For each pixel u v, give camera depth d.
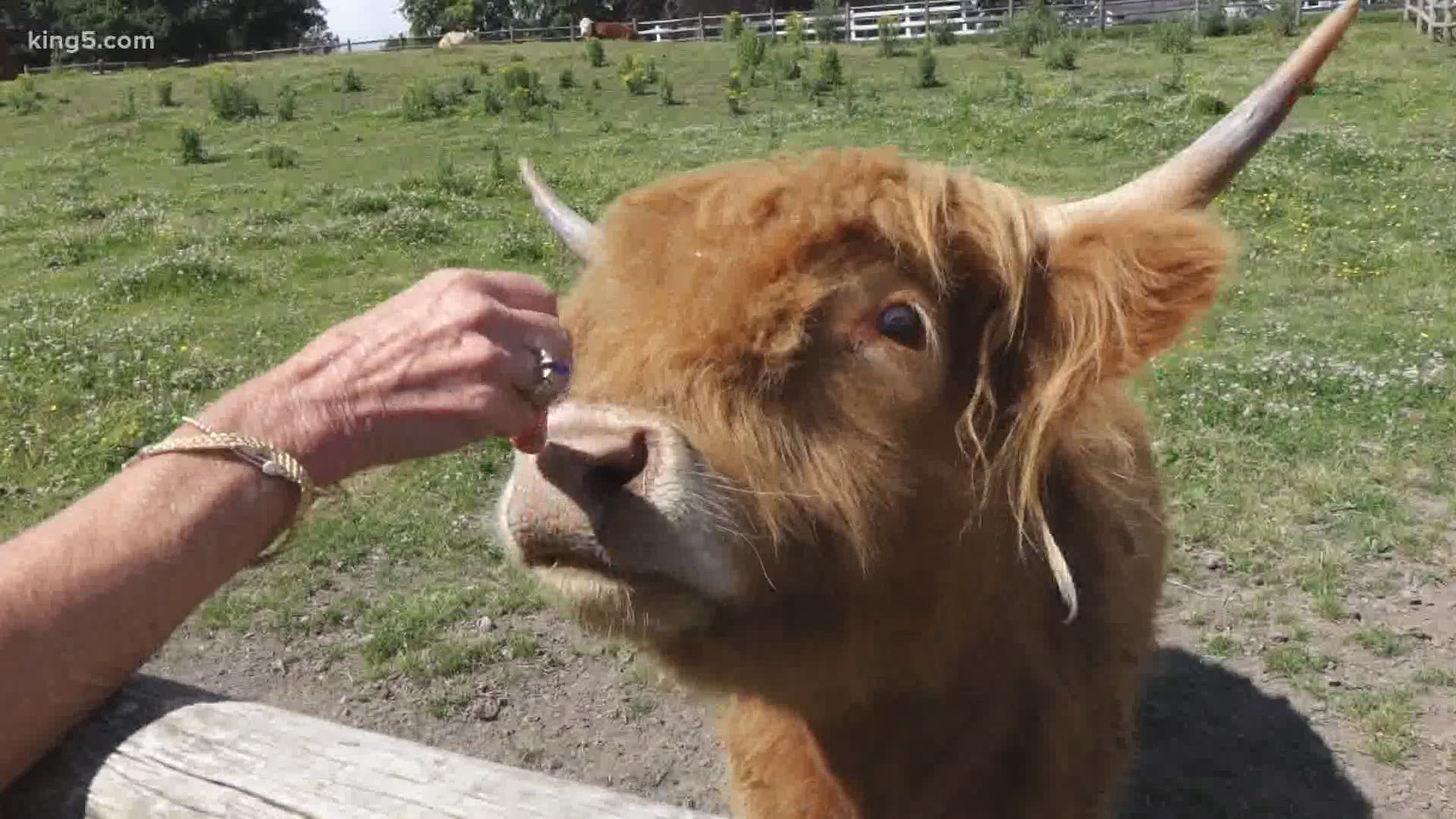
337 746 0.85
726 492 0.95
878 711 1.22
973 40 17.86
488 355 0.77
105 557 0.69
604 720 2.27
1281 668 2.31
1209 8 17.27
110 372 4.04
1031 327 1.10
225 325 4.88
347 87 14.99
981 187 1.12
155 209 7.84
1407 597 2.52
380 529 2.92
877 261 1.03
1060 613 1.32
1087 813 1.36
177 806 0.83
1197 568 2.66
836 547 1.02
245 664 2.43
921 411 1.05
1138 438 1.70
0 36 26.33
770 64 14.69
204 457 0.72
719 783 2.09
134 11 31.89
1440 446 3.19
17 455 3.40
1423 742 2.09
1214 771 2.05
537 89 13.20
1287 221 6.12
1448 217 6.10
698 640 1.01
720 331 0.98
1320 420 3.36
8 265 6.40
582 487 0.88
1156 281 1.02
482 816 0.78
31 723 0.68
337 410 0.74
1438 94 9.72
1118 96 10.32
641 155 9.39
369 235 6.59
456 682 2.37
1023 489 1.06
